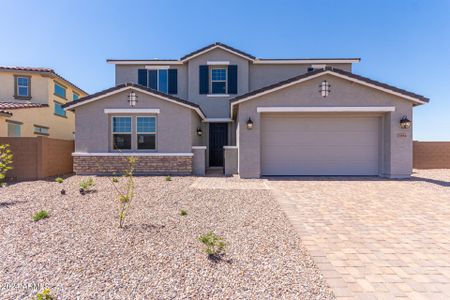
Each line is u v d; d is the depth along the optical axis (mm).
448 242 4887
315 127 13062
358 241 4910
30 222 5664
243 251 4398
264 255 4270
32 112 17984
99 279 3488
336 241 4898
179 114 13398
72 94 23781
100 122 13250
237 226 5609
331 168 13055
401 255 4348
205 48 17328
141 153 13258
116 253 4219
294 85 12273
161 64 18031
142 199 7844
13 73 19266
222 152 17641
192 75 17656
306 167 13086
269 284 3432
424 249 4582
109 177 12422
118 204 7211
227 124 17672
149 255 4176
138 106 13250
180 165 13328
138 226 5465
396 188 9914
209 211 6672
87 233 5039
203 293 3213
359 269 3881
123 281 3445
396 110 12133
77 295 3141
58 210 6582
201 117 16141
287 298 3148
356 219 6195
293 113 12859
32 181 11438
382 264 4043
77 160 13219
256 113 12422
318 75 12062
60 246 4453
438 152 16312
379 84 11922
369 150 12984
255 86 18344
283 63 18281
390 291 3342
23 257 4059
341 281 3551
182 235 5035
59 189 9422
